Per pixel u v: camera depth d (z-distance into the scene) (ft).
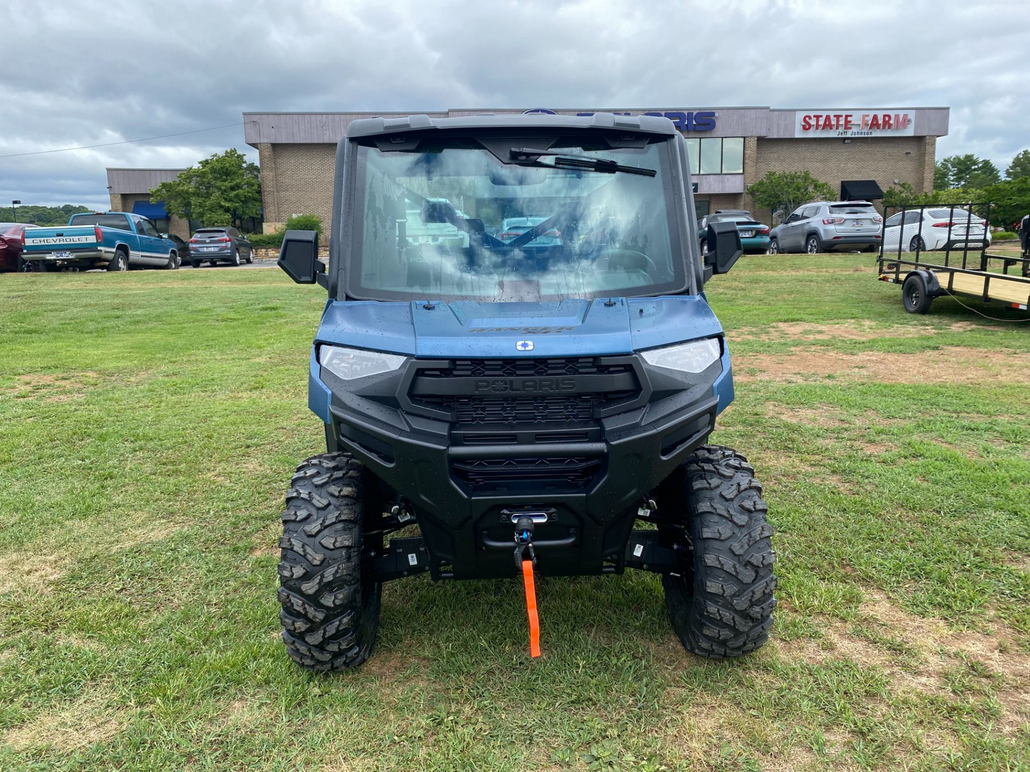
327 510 10.07
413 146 11.85
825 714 9.62
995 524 14.89
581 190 11.73
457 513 9.37
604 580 13.26
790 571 13.33
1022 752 8.84
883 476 17.67
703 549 10.00
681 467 10.80
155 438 22.27
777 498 16.66
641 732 9.39
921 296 41.42
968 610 11.89
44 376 30.96
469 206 11.60
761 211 153.58
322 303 54.19
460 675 10.58
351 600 10.01
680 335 9.91
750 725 9.43
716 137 148.87
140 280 69.56
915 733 9.23
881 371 28.96
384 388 9.37
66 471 19.44
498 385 9.27
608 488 9.33
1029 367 28.66
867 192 150.51
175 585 13.46
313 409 10.14
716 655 10.59
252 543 15.12
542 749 9.18
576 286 11.28
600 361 9.36
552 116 11.89
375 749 9.21
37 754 9.18
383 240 11.56
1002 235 90.38
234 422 23.91
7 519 16.35
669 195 11.85
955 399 24.35
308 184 149.38
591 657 10.88
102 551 14.80
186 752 9.20
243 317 47.78
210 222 150.71
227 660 10.89
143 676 10.69
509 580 13.35
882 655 10.86
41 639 11.64
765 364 30.94
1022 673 10.34
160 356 35.22
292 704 10.00
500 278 11.32
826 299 49.14
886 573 13.12
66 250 76.13
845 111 149.18
